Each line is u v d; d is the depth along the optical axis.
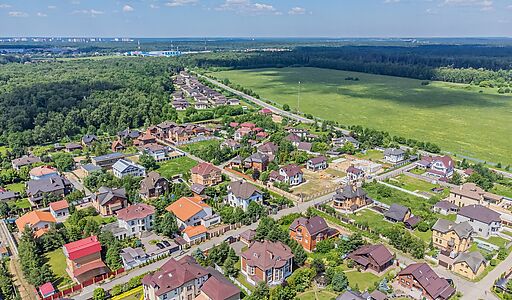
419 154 181.62
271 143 183.38
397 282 87.94
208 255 95.50
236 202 127.81
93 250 93.44
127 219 108.00
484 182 142.88
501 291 85.25
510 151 192.88
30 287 87.62
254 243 93.38
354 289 84.81
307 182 150.50
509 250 103.50
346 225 115.25
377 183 146.38
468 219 112.25
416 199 134.12
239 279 90.56
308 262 96.31
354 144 192.38
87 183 140.88
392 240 104.12
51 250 102.81
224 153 177.12
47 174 145.75
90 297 84.06
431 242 104.06
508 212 122.88
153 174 138.38
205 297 80.62
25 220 111.69
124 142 195.88
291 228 106.56
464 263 91.69
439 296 82.44
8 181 146.75
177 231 109.94
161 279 80.44
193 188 136.38
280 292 81.00
